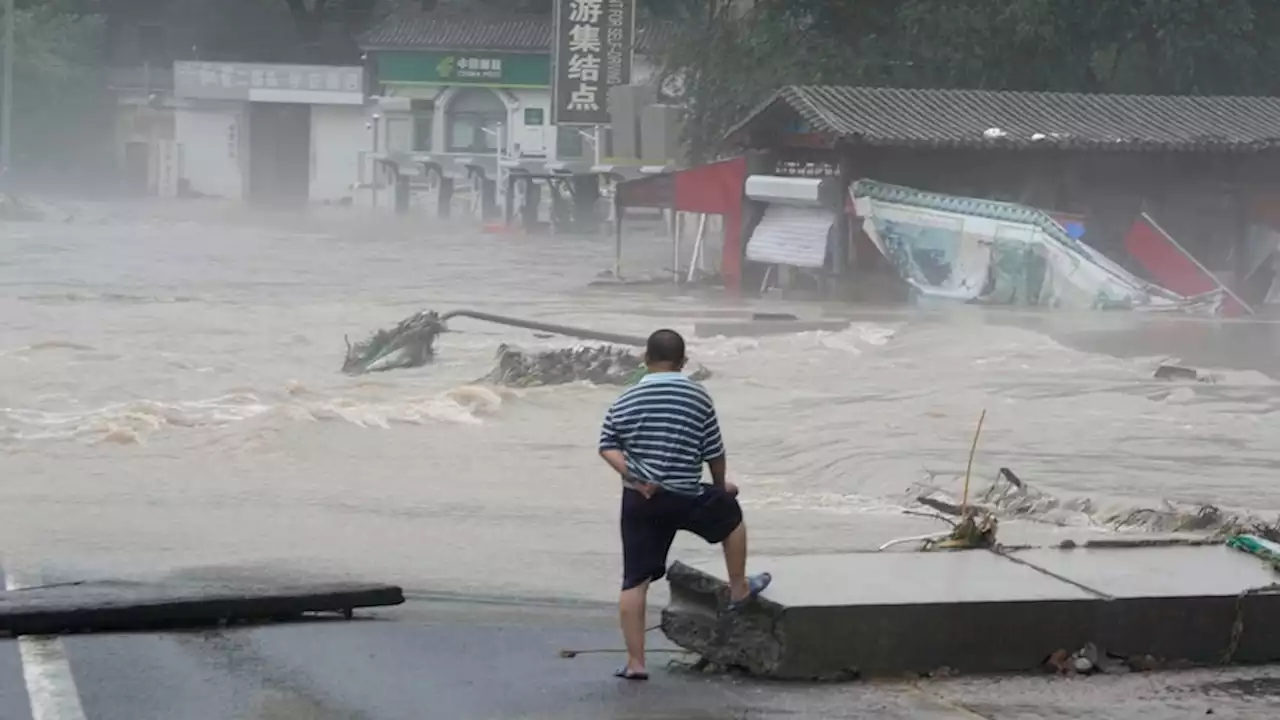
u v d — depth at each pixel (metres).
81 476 31.22
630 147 103.88
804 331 56.06
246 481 31.06
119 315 60.06
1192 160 72.56
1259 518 26.78
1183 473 33.12
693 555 25.02
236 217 129.62
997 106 73.62
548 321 60.91
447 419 38.31
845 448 35.22
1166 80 89.31
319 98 151.38
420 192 143.25
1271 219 72.88
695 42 91.00
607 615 20.80
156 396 41.75
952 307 67.31
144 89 162.38
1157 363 49.88
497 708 15.77
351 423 37.06
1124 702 16.17
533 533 26.91
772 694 16.31
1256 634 17.80
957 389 43.94
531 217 120.44
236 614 19.38
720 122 88.88
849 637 16.78
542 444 35.56
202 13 166.38
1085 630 17.33
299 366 48.41
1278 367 49.94
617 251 80.56
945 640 17.02
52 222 116.81
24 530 26.09
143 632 18.75
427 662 17.59
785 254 72.81
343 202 149.62
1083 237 70.38
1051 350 51.78
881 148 70.44
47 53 157.00
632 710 15.73
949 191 72.00
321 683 16.62
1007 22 84.38
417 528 27.09
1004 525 27.81
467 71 140.12
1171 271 69.06
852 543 25.95
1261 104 76.88
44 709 15.47
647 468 16.31
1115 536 26.31
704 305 68.12
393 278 79.44
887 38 88.25
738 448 35.31
